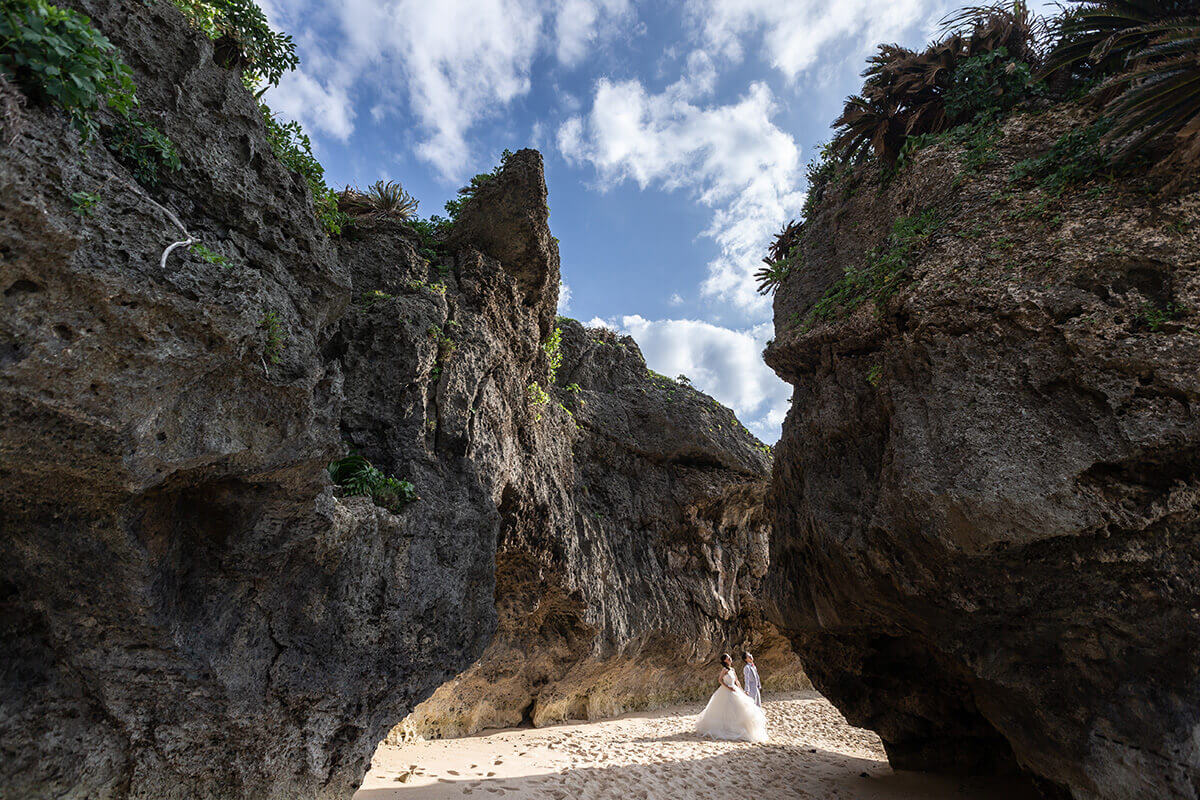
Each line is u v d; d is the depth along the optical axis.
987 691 7.30
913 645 9.12
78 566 4.37
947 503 6.59
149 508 4.51
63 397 3.62
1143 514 5.74
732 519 21.33
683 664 18.36
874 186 9.92
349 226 10.86
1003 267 7.06
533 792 7.57
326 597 6.32
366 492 7.32
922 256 7.98
